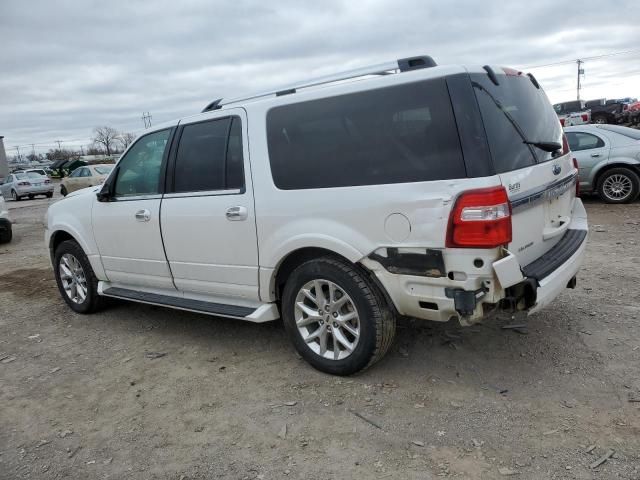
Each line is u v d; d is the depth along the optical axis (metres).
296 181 3.54
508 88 3.35
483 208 2.85
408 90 3.12
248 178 3.78
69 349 4.62
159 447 3.03
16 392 3.86
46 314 5.68
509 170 3.02
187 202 4.16
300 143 3.54
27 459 3.01
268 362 3.99
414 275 3.12
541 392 3.27
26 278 7.53
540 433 2.87
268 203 3.66
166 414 3.38
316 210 3.43
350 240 3.30
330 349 3.72
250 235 3.79
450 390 3.37
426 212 3.00
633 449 2.69
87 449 3.07
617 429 2.86
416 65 3.28
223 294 4.16
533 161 3.29
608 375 3.41
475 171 2.88
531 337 4.04
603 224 8.25
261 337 4.50
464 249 2.92
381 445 2.88
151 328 4.96
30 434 3.28
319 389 3.51
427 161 3.02
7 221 11.27
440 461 2.71
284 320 3.82
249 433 3.09
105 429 3.26
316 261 3.53
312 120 3.50
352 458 2.79
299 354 3.82
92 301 5.39
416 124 3.08
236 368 3.94
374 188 3.19
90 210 5.06
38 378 4.07
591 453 2.68
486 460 2.69
